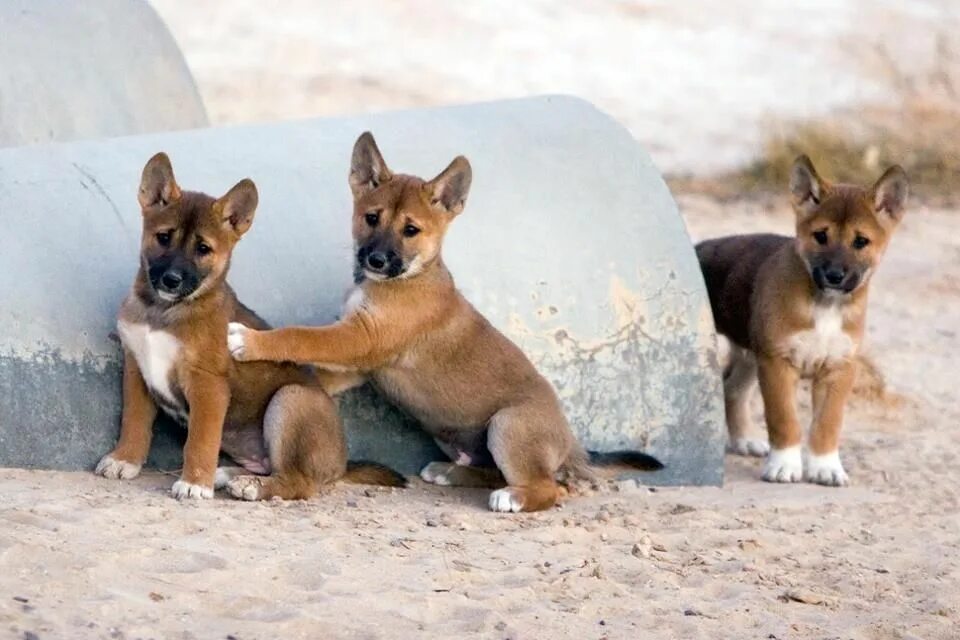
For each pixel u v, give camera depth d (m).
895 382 31.75
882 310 37.59
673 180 48.31
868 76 56.91
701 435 23.69
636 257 23.61
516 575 17.28
